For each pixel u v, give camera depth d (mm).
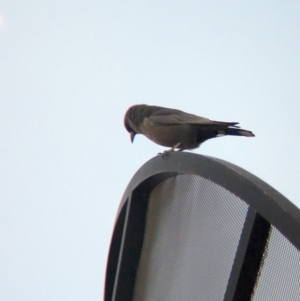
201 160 5352
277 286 4363
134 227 6836
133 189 6844
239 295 4605
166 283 5973
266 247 4508
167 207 6297
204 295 5156
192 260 5523
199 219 5559
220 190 5246
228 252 4969
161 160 6242
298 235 4039
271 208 4281
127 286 6891
